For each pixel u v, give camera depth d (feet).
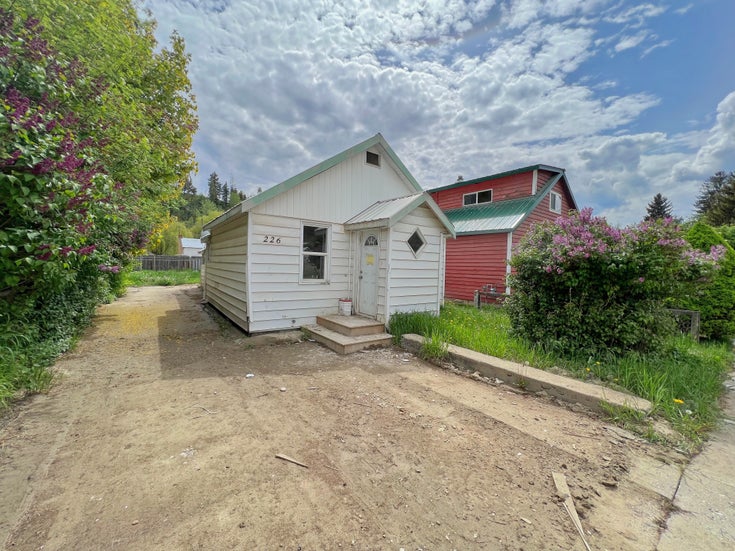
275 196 20.48
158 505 6.27
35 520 5.81
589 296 15.55
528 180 42.19
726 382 13.85
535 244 17.89
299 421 9.98
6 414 9.83
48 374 12.50
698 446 8.83
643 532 5.81
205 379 13.62
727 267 21.67
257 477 7.20
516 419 10.32
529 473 7.54
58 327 16.16
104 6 18.44
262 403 11.29
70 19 15.81
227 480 7.07
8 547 5.19
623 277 14.60
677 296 15.40
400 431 9.45
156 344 19.12
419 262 22.66
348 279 24.25
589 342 15.14
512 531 5.78
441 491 6.86
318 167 22.16
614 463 7.99
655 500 6.69
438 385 13.26
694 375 12.94
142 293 46.42
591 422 10.18
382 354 17.80
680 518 6.18
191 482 6.98
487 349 16.11
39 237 9.98
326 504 6.39
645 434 9.35
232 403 11.25
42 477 7.05
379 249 21.56
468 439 9.05
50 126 10.75
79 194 10.49
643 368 12.58
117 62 18.76
